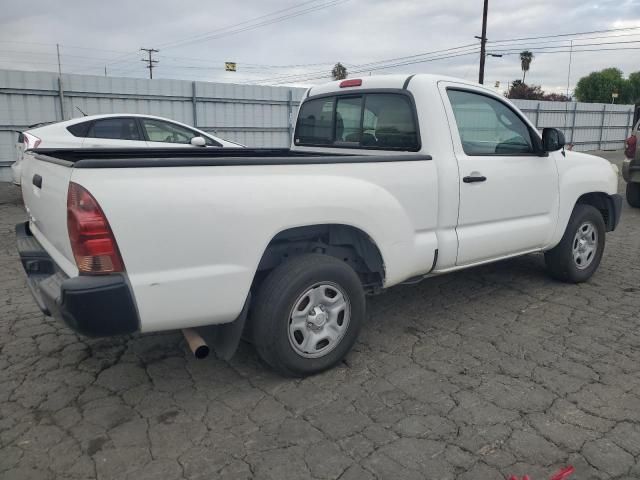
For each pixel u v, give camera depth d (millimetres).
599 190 5199
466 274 5582
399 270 3668
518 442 2719
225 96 16938
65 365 3590
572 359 3646
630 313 4484
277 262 3395
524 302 4758
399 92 3996
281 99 18062
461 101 4098
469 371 3486
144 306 2691
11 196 11141
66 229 2744
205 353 3012
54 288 2832
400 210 3584
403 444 2717
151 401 3150
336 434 2811
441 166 3824
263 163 3002
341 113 4555
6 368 3543
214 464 2578
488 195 4148
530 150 4621
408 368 3535
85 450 2688
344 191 3273
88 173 2543
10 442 2752
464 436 2775
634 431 2799
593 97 72625
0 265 5891
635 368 3508
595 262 5324
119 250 2604
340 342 3451
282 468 2543
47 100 14180
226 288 2898
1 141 13711
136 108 15555
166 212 2680
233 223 2865
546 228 4703
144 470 2539
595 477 2457
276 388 3287
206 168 2818
